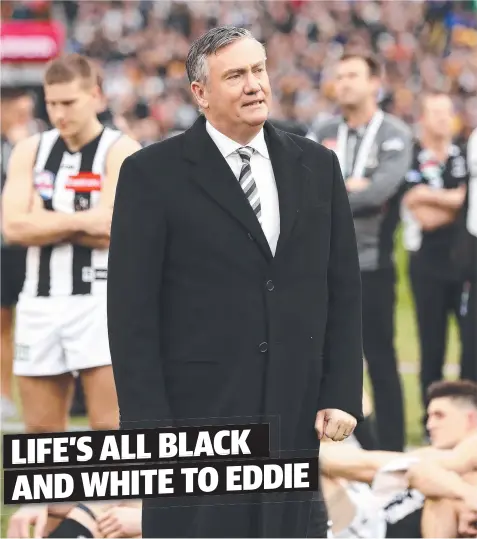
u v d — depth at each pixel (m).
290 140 8.89
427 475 11.62
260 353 8.53
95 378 13.01
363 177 16.70
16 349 13.35
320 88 52.19
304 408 8.74
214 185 8.47
